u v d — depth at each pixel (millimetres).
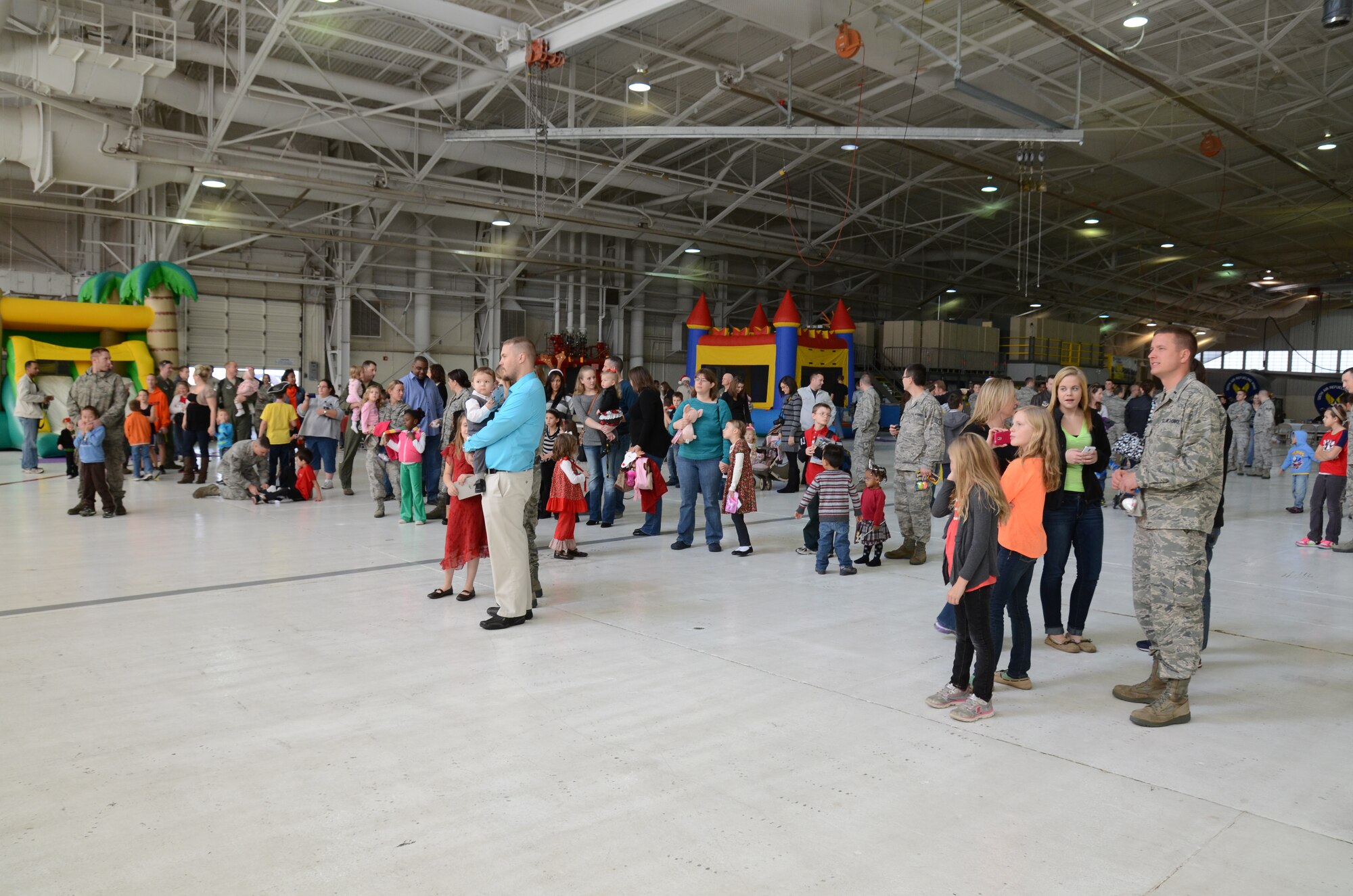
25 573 6316
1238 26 16812
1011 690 4215
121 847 2566
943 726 3697
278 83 18359
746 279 33969
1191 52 18391
